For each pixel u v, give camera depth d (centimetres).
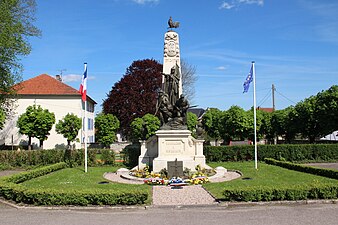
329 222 895
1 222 950
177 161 1744
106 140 4566
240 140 4600
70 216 1016
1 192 1271
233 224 896
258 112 4616
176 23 2214
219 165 2455
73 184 1611
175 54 2180
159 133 1881
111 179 1812
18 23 2547
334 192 1173
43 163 2602
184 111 1980
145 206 1119
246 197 1149
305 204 1124
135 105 4778
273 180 1672
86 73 2134
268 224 888
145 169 1920
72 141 4125
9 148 4209
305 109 3722
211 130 4981
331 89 3475
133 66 5012
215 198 1241
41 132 3716
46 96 4509
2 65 2619
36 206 1134
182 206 1121
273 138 4919
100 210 1094
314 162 2678
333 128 3441
